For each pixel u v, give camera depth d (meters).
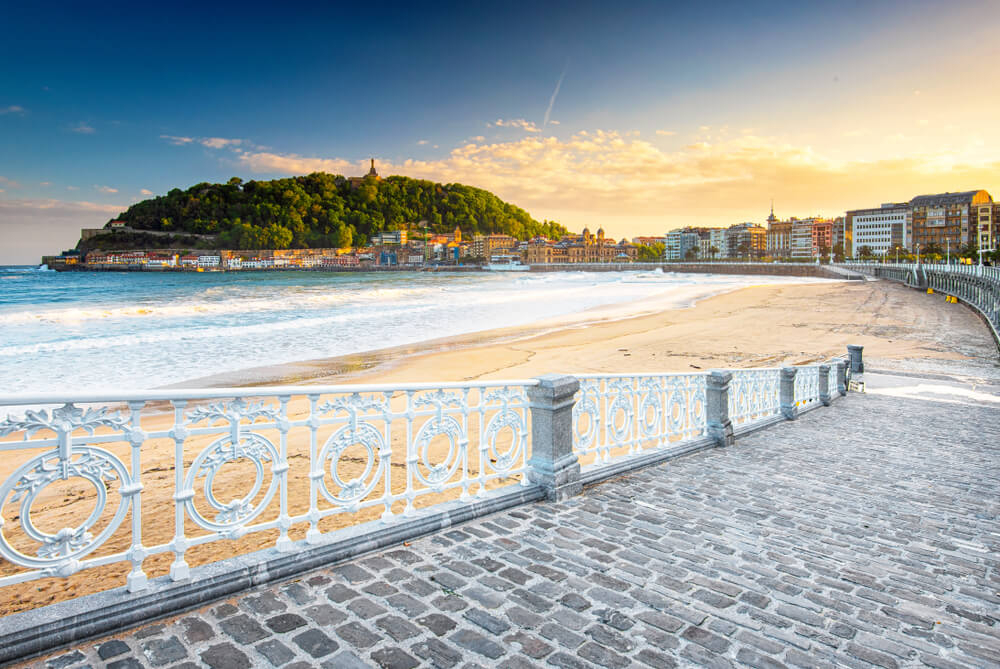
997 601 3.81
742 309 45.31
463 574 3.83
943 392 15.70
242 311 39.72
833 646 3.16
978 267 44.94
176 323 31.45
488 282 105.62
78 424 2.92
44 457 2.84
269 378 17.80
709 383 8.70
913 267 72.38
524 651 2.97
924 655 3.10
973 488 6.93
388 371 19.34
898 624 3.44
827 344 26.30
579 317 39.09
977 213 162.88
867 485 6.89
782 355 23.25
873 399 14.73
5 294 59.31
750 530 5.00
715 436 8.66
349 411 4.07
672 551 4.41
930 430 10.82
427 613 3.31
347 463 9.06
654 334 29.95
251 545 5.61
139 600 3.11
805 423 11.45
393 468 8.73
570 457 5.71
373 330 30.36
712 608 3.53
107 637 2.96
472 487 7.54
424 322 34.62
